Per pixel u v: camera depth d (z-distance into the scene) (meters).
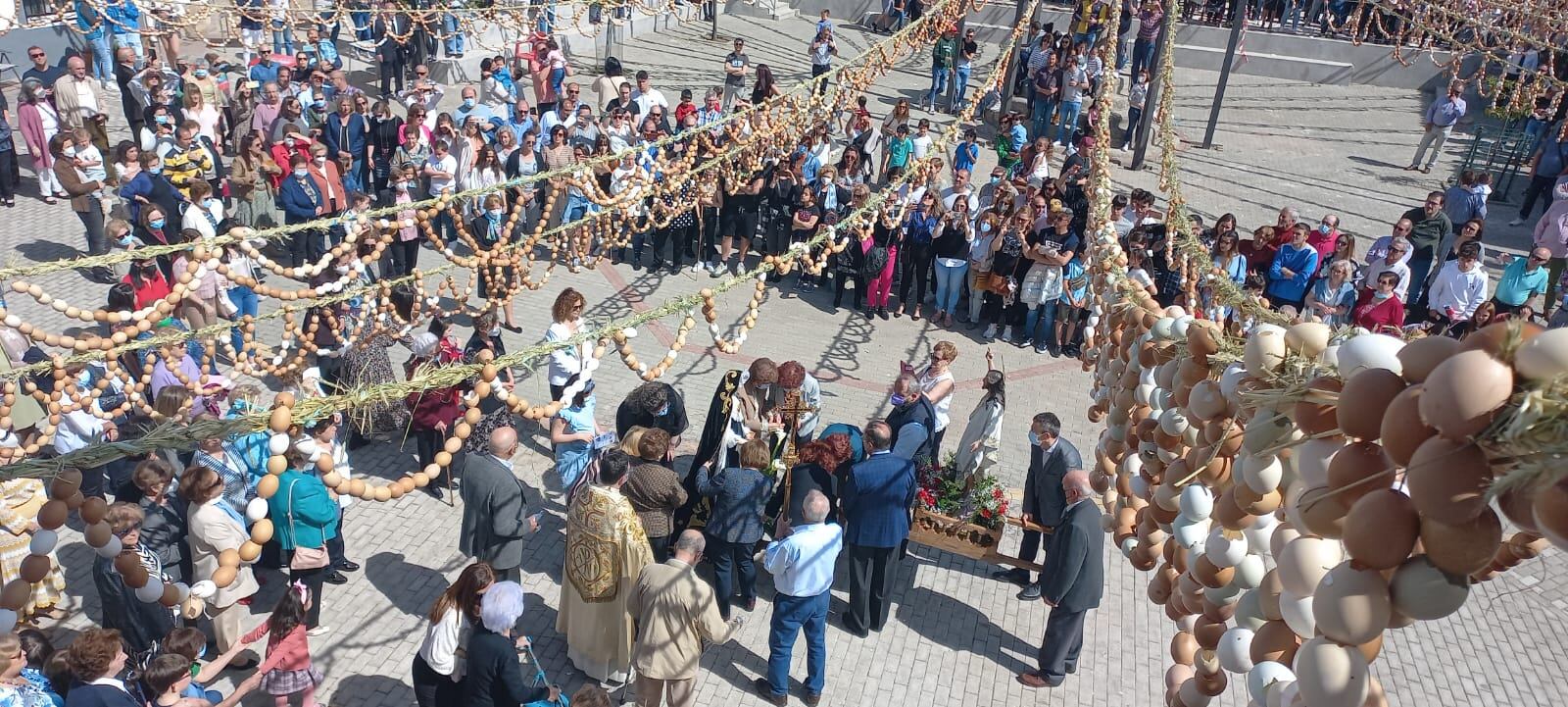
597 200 10.75
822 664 7.41
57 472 3.48
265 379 10.98
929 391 9.45
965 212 13.39
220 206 11.62
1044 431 8.17
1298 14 26.48
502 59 17.36
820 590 7.14
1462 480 1.55
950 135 13.49
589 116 15.54
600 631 7.28
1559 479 1.44
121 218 12.50
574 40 23.98
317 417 3.97
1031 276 12.95
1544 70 19.77
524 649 6.33
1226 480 2.96
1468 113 23.91
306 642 6.58
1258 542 2.73
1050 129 21.22
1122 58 24.39
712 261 15.12
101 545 4.36
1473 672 8.13
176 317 10.87
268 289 8.03
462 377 4.34
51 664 5.52
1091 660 8.09
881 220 12.87
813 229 13.98
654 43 26.12
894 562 7.94
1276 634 2.35
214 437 3.78
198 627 7.53
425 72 16.72
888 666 7.91
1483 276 12.87
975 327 13.97
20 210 14.67
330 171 13.35
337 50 21.25
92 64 18.48
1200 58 26.48
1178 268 10.53
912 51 27.11
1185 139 21.81
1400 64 25.34
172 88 16.16
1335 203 18.83
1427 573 1.68
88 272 13.05
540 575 8.66
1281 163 20.78
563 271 14.46
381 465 9.88
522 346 12.41
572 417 9.27
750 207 14.41
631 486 7.93
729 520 7.84
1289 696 2.17
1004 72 21.62
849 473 7.95
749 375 8.89
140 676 5.99
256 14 17.70
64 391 7.56
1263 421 2.32
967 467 8.81
